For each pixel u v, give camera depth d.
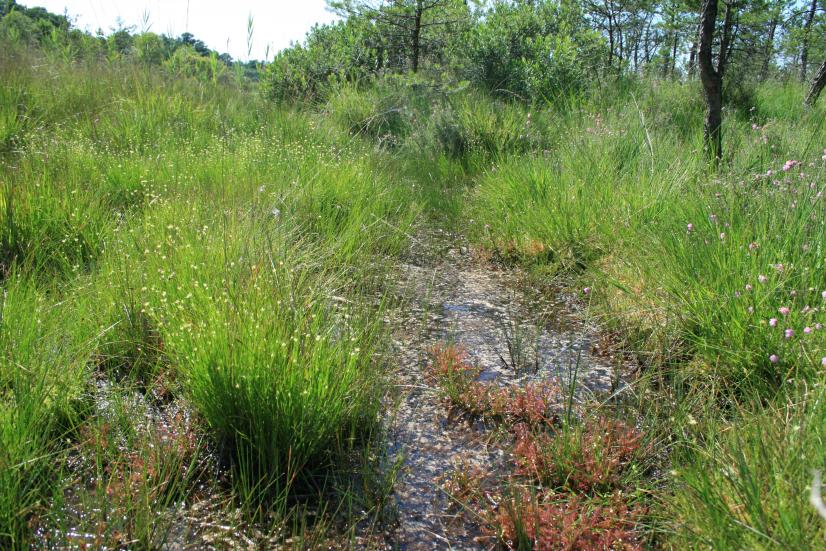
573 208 5.50
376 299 4.59
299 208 5.55
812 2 19.38
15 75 8.23
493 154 8.41
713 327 3.44
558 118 9.44
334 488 2.67
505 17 12.91
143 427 2.90
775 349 3.08
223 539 2.35
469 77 11.82
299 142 8.09
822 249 3.49
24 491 2.30
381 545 2.38
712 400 3.06
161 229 4.38
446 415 3.24
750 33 14.66
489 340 4.07
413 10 11.90
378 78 11.67
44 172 4.97
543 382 3.47
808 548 1.87
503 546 2.41
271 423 2.70
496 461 2.89
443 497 2.65
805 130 6.68
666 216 4.71
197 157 6.67
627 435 2.88
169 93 9.18
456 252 5.84
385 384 3.36
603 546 2.32
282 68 11.94
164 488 2.52
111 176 5.64
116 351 3.39
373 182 6.66
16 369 2.75
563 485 2.69
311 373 2.80
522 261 5.46
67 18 11.50
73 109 8.18
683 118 9.02
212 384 2.78
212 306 3.12
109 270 3.89
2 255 4.22
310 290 3.92
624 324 4.02
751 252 3.57
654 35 21.38
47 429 2.60
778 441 2.39
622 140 6.85
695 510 2.23
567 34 12.74
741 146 6.34
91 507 2.37
